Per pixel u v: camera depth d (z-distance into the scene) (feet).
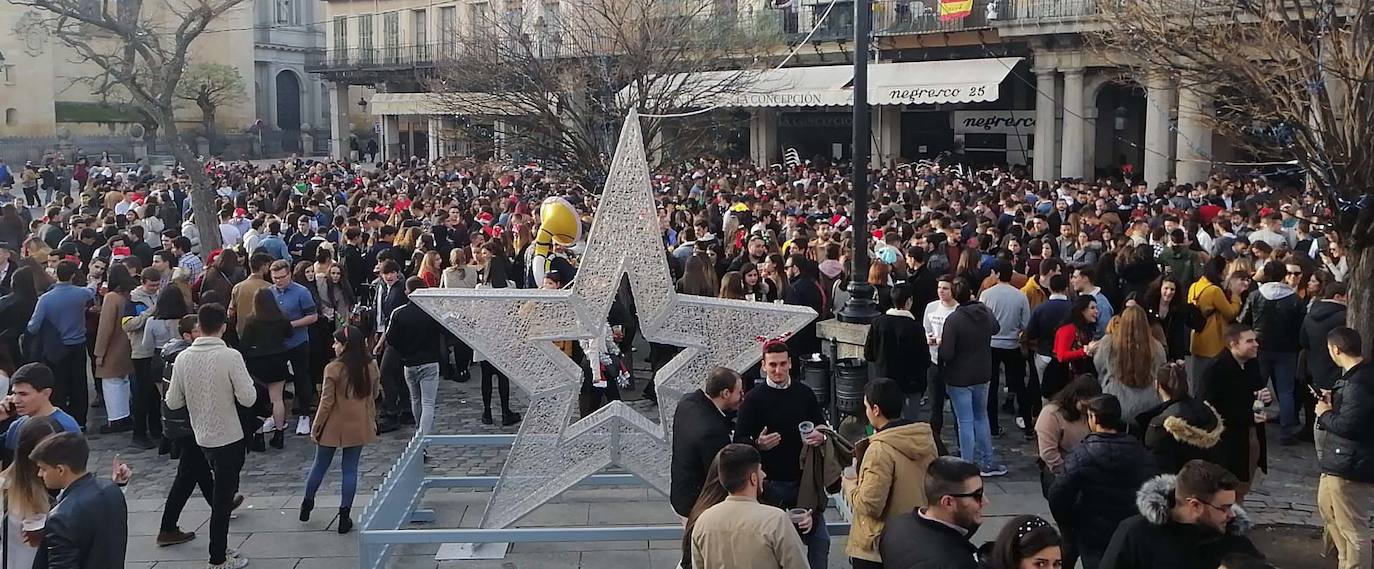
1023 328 36.09
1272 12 35.22
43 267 44.57
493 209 67.82
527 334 27.17
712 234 51.57
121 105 181.16
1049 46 102.47
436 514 29.99
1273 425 37.45
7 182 124.77
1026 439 36.86
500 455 35.94
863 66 34.53
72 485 17.48
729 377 21.91
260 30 231.30
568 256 42.47
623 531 24.93
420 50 160.25
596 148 75.25
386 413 38.73
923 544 15.97
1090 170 103.71
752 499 17.31
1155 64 38.91
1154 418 22.84
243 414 26.73
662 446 27.55
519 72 76.64
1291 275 37.47
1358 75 30.71
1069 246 48.16
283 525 28.94
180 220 77.82
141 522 29.07
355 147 210.18
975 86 103.65
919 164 108.88
